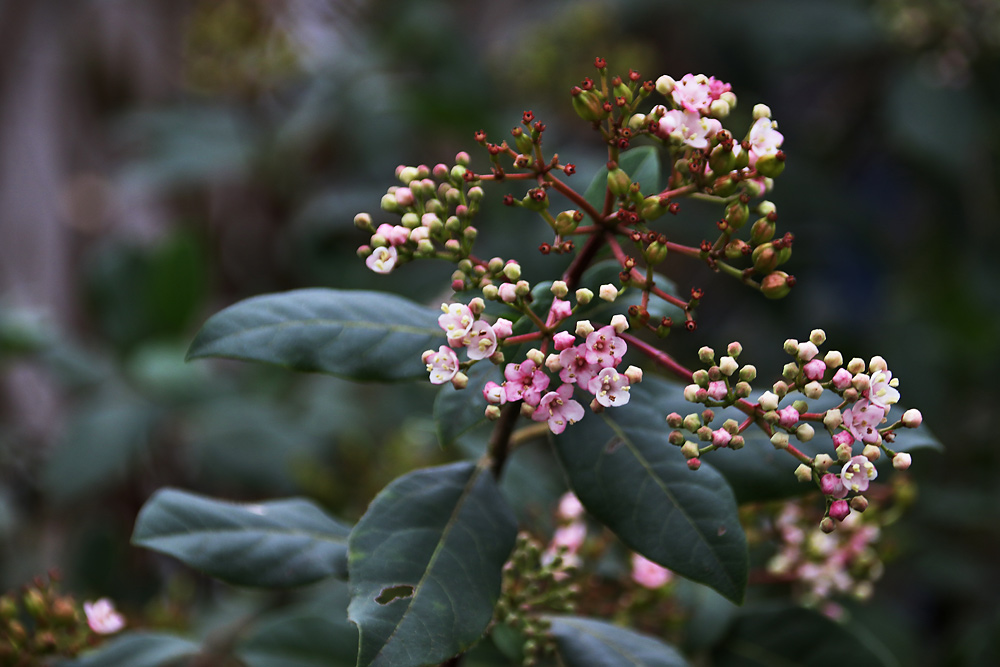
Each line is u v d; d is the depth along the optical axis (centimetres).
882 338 419
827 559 208
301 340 155
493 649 203
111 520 378
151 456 401
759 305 412
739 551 138
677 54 462
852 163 469
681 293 426
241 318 155
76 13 456
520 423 254
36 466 389
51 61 454
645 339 359
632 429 151
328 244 406
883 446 131
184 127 438
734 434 132
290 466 353
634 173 165
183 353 366
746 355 411
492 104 445
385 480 313
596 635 172
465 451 242
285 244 425
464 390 151
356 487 337
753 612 207
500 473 158
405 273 387
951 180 411
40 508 383
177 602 277
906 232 468
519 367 130
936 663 335
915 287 432
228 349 153
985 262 420
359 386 395
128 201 474
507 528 150
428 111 401
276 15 440
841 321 424
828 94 468
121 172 446
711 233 384
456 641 133
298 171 443
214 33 423
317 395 388
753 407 134
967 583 369
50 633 187
